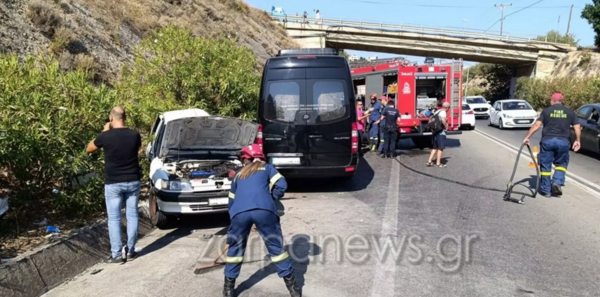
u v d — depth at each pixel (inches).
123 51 588.1
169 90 430.3
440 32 1840.6
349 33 1818.4
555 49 1913.1
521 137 711.7
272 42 1327.5
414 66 567.5
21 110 211.0
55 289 183.0
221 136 305.4
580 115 540.7
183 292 177.9
